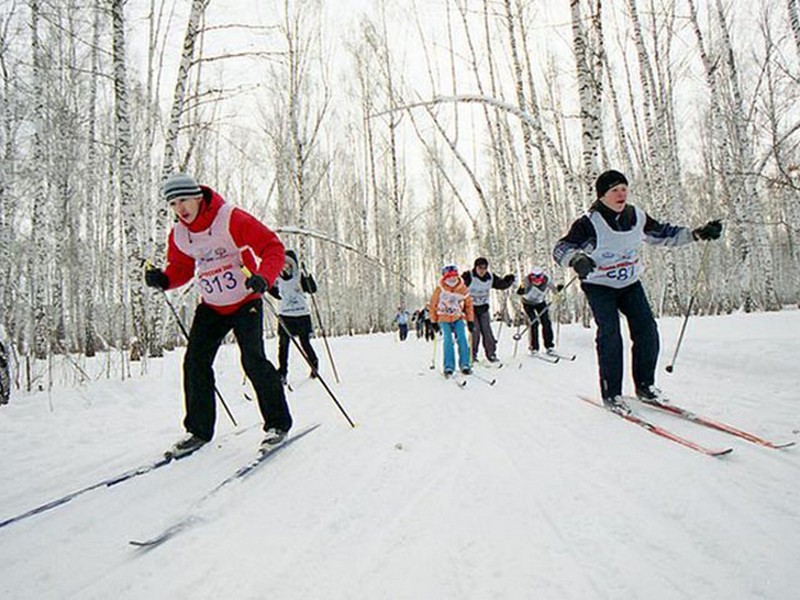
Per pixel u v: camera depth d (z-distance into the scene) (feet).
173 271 11.42
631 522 6.45
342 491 8.09
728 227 59.26
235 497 8.00
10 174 34.68
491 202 89.35
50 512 7.64
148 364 27.86
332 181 113.39
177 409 15.94
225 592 5.32
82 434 12.51
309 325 22.04
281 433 10.70
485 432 11.47
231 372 23.85
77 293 50.83
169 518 7.31
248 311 11.02
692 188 89.10
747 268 46.75
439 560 5.81
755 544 5.69
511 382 18.86
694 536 5.98
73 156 47.09
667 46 59.36
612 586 5.08
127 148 29.30
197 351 10.98
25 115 37.55
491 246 52.75
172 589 5.43
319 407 15.15
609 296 12.89
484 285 25.70
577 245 12.48
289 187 72.95
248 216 10.71
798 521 6.16
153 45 48.80
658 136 54.60
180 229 10.62
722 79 60.23
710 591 4.88
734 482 7.48
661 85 54.70
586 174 26.02
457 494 7.75
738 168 45.50
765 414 10.98
